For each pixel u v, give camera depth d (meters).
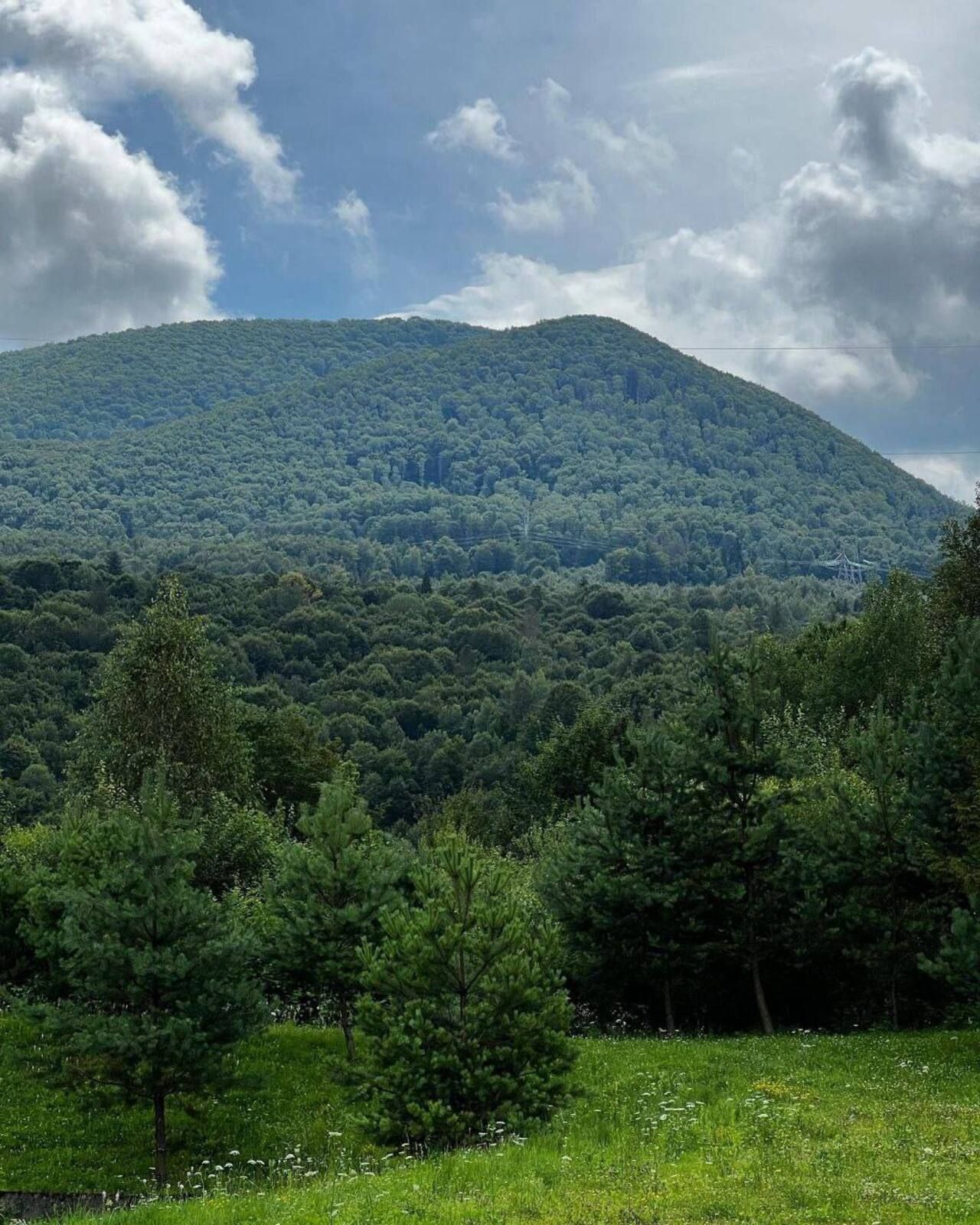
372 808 124.25
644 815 33.84
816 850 34.38
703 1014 35.72
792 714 66.81
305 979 28.92
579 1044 30.19
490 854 49.44
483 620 197.00
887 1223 13.67
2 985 30.91
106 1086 24.39
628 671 166.25
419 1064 20.77
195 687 56.94
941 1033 30.89
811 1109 21.02
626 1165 17.41
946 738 32.56
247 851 48.59
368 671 165.25
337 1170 21.30
